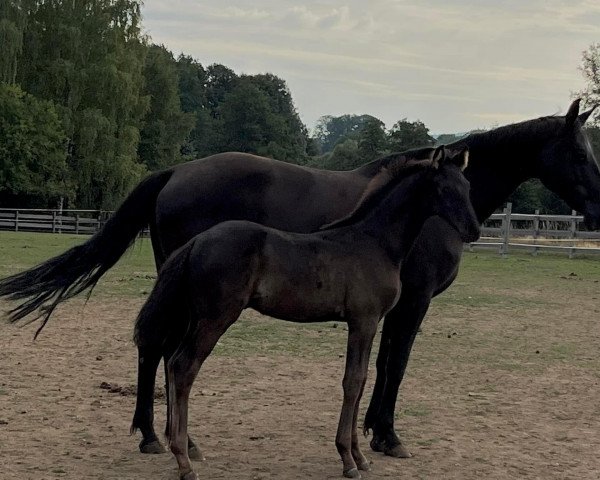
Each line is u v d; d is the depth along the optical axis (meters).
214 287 5.18
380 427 6.27
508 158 7.20
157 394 7.77
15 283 6.03
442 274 6.42
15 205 44.59
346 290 5.48
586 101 39.84
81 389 7.79
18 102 40.44
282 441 6.39
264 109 65.62
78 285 6.36
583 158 7.12
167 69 55.03
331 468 5.76
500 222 34.41
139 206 6.43
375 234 5.70
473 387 8.56
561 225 32.91
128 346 10.06
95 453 5.90
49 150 41.50
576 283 19.14
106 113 42.88
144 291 15.34
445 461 6.03
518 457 6.16
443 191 5.88
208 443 6.27
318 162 69.00
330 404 7.60
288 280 5.34
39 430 6.40
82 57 42.50
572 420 7.36
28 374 8.34
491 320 13.31
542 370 9.55
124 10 43.72
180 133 56.25
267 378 8.61
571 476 5.74
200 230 6.25
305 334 11.38
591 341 11.64
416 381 8.76
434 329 12.24
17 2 41.19
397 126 49.09
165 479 5.38
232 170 6.33
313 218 6.28
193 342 5.25
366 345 5.61
